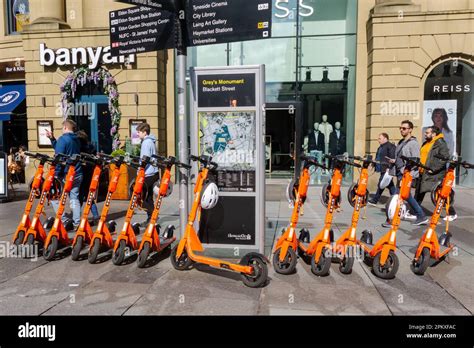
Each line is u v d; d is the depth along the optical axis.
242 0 4.45
